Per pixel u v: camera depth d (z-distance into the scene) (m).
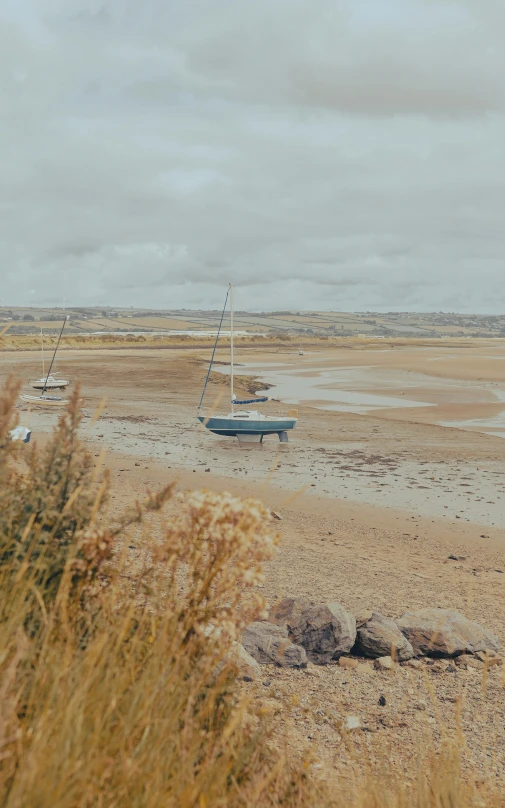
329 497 23.31
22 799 2.01
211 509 3.42
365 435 39.00
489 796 4.84
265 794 3.27
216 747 3.00
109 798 2.33
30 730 2.34
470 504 22.78
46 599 3.29
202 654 3.51
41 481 3.56
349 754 5.42
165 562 3.54
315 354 145.00
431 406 53.44
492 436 38.56
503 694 7.48
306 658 7.59
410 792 4.51
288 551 14.31
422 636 8.60
